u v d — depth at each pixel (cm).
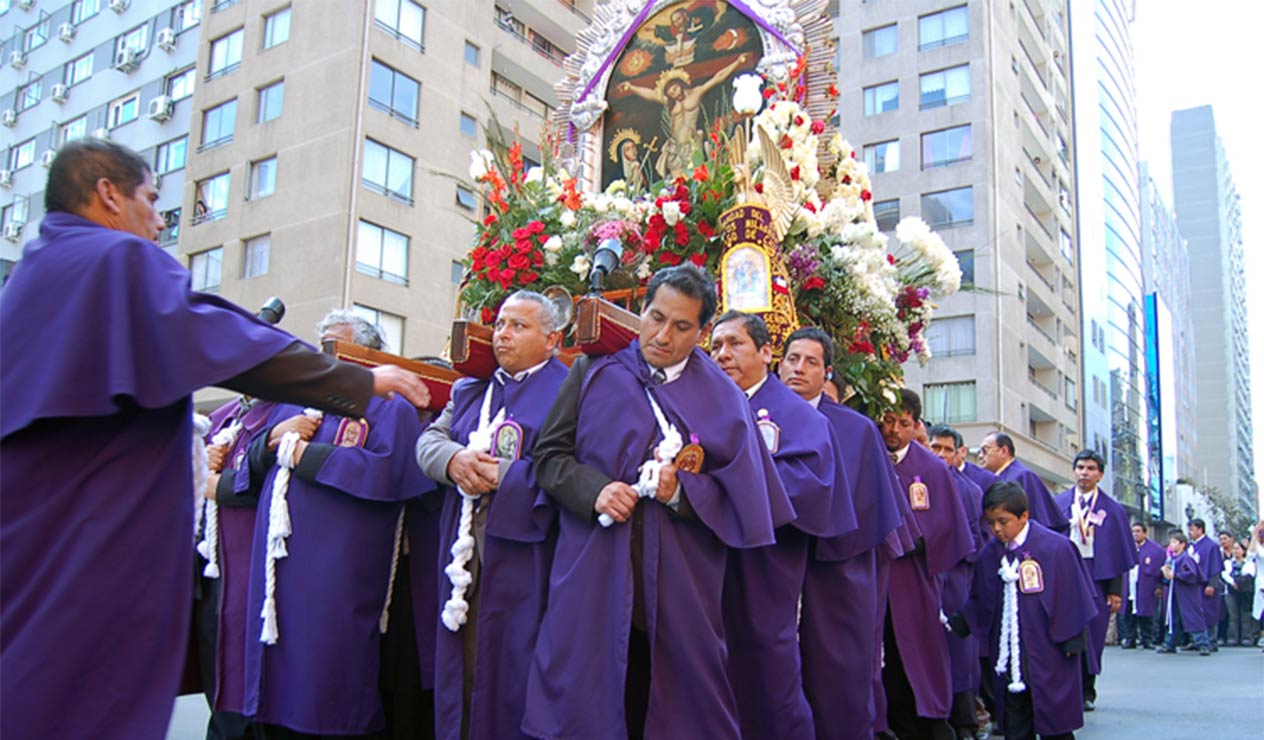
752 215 523
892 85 3616
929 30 3581
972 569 632
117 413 250
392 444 439
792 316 523
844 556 430
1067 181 4550
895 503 444
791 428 417
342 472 425
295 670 416
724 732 328
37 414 236
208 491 463
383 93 2519
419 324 2552
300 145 2506
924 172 3503
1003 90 3612
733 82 724
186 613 261
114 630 242
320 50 2522
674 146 731
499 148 634
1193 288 16025
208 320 255
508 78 2936
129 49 3034
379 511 438
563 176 636
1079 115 4947
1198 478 14162
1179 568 1664
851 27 3697
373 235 2477
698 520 343
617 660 320
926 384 3406
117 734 239
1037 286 3903
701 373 365
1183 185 16475
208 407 2364
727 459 350
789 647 385
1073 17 4953
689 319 355
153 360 248
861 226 575
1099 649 849
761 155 560
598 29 802
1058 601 580
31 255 260
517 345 406
